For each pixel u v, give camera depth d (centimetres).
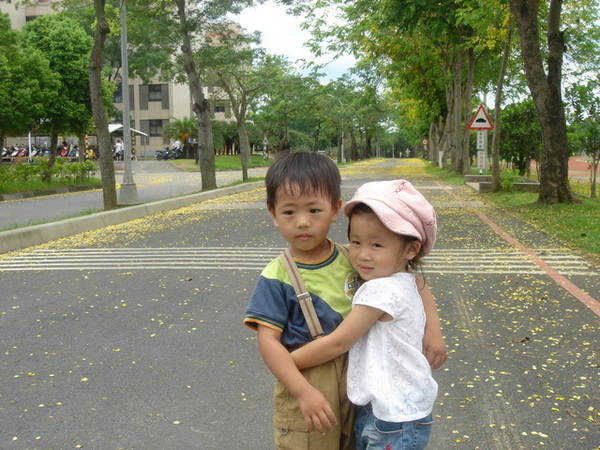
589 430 340
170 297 654
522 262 776
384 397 191
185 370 446
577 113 1984
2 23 2300
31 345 510
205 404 389
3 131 2561
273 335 197
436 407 372
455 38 2291
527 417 357
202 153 2152
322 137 7419
